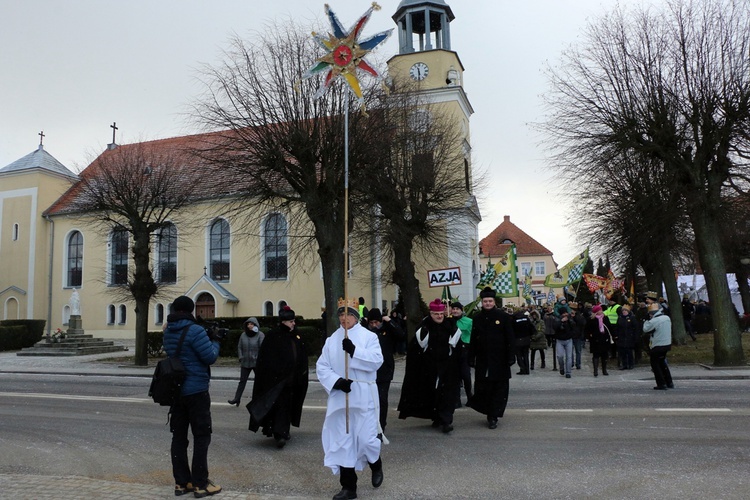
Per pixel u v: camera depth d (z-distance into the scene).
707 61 17.03
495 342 9.35
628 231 22.84
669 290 25.50
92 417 11.23
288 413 8.45
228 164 20.02
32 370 22.06
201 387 6.02
